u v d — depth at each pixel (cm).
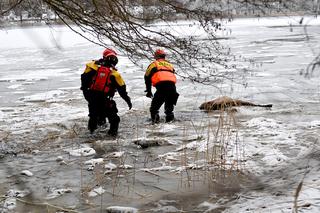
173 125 860
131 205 470
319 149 578
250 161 580
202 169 571
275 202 416
